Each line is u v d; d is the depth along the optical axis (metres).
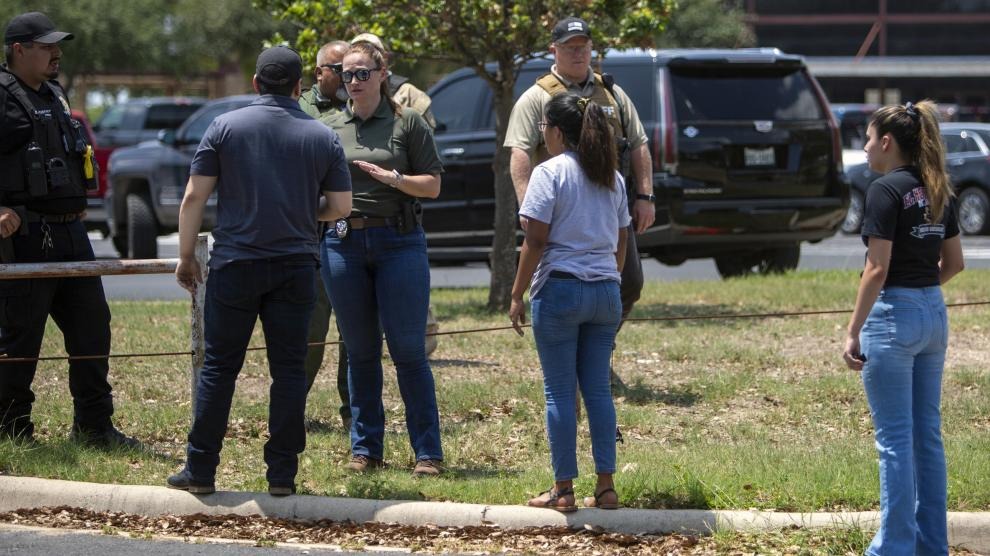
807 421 13.45
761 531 9.59
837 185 22.95
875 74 68.62
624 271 12.28
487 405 13.97
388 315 11.04
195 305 11.02
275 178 9.94
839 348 17.30
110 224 30.75
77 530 9.76
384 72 11.16
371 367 11.33
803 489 10.14
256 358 16.70
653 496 10.13
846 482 10.34
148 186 29.50
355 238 11.02
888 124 8.68
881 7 83.69
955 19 83.19
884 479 8.73
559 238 9.79
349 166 10.99
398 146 11.01
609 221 9.86
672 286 23.27
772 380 15.17
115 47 54.84
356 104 11.05
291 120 10.08
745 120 22.30
